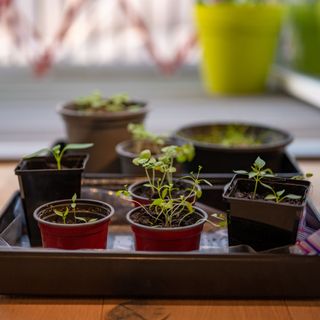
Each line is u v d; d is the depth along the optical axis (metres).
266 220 0.94
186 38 3.24
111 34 3.24
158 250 0.95
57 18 3.13
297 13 3.03
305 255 0.89
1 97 2.96
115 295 0.90
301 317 0.86
